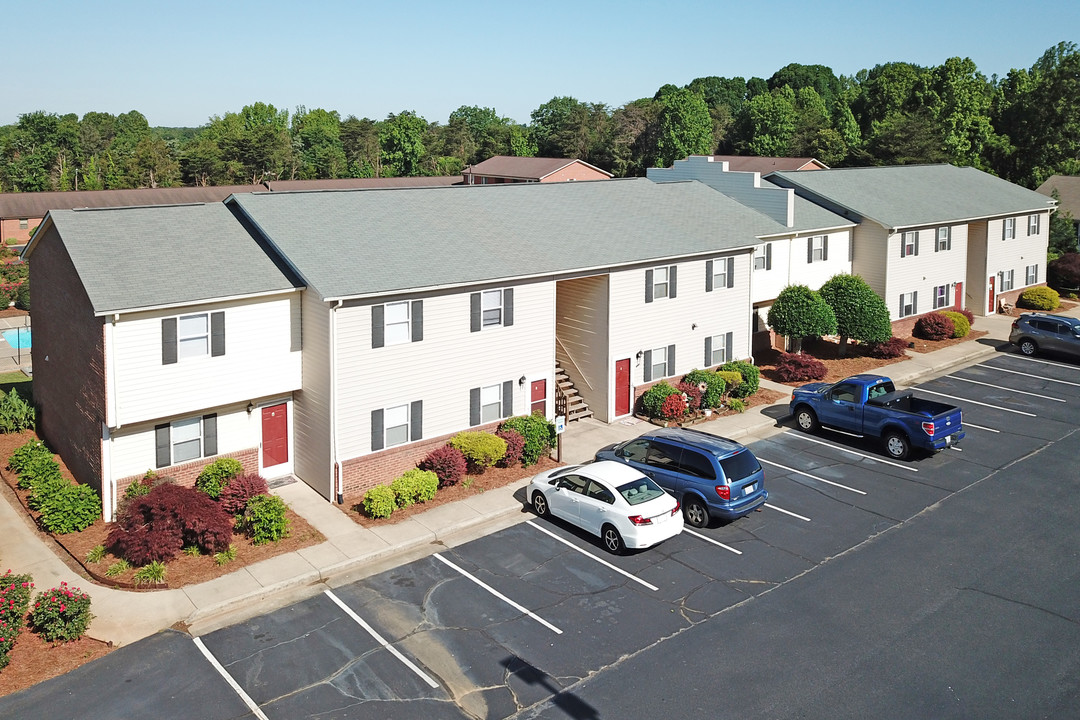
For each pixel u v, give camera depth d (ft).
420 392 79.61
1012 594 59.36
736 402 101.91
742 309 110.01
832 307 123.34
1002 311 158.61
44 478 75.10
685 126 332.80
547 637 54.34
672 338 101.96
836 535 69.21
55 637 53.31
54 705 47.32
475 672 50.55
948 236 144.97
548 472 74.18
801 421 95.76
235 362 74.13
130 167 362.53
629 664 51.31
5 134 497.05
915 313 141.59
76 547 66.54
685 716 46.44
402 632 54.95
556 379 100.27
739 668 50.80
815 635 54.34
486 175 298.35
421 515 72.49
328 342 73.00
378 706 47.34
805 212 132.26
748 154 346.54
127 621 55.77
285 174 393.29
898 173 163.22
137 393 69.31
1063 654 52.08
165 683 49.37
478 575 62.69
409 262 80.28
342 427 74.64
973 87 279.28
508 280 83.87
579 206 107.14
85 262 70.85
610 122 395.34
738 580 61.72
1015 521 71.51
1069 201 216.13
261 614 57.21
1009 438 92.89
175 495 64.08
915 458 87.10
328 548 66.08
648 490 66.90
